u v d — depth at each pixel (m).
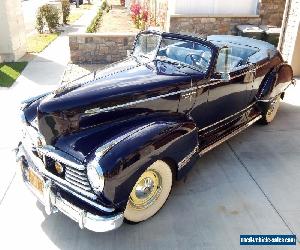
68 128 3.41
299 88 7.85
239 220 3.74
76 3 26.36
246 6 11.34
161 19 12.64
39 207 3.91
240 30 10.97
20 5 10.45
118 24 16.50
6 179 4.41
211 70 4.30
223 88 4.64
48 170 3.40
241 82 4.96
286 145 5.38
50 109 3.33
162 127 3.47
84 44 9.48
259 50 5.70
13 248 3.34
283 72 5.87
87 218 3.05
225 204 3.99
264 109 5.75
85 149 3.22
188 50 4.39
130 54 4.98
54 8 14.91
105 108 3.57
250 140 5.52
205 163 4.84
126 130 3.43
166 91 3.95
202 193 4.18
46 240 3.44
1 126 5.80
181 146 3.61
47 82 8.13
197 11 11.22
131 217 3.53
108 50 9.59
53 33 14.62
